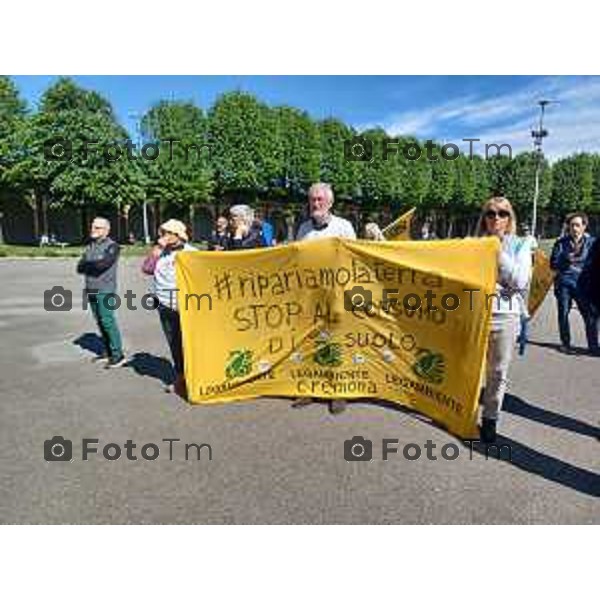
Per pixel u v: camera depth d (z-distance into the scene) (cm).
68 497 375
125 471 410
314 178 3434
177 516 353
